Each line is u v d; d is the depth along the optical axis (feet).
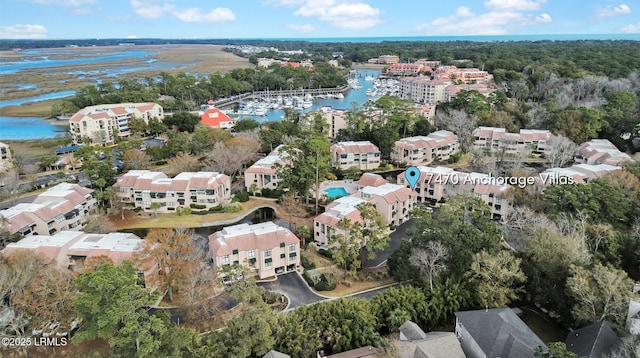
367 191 326.85
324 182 402.31
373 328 193.26
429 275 221.46
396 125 499.92
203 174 364.17
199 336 188.96
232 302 223.92
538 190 306.35
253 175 386.93
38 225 289.12
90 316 172.65
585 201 265.75
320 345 182.91
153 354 155.22
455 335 183.83
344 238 256.32
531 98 645.92
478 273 209.97
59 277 193.77
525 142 447.83
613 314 178.91
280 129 515.09
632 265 224.12
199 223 329.93
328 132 559.79
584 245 221.87
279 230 264.93
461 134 494.18
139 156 423.23
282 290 240.12
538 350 154.20
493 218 320.09
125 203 355.77
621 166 341.62
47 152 507.30
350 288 241.35
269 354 171.94
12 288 186.19
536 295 212.43
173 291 234.38
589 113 455.63
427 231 236.43
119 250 243.40
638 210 260.83
